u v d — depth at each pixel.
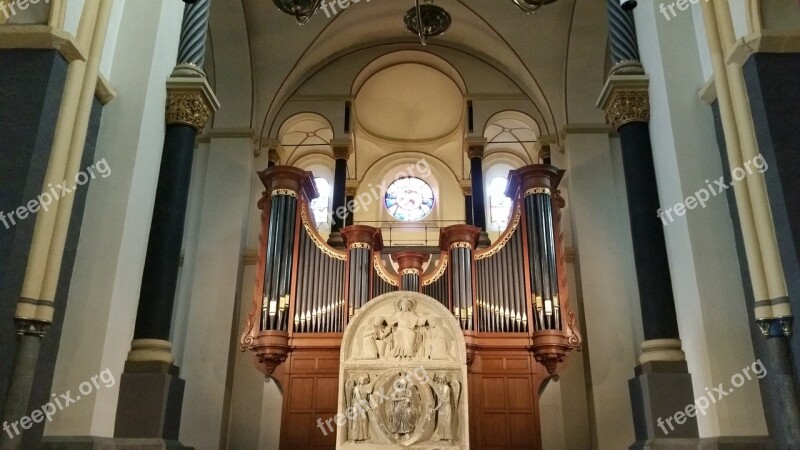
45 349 5.67
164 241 7.09
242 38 13.83
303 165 17.94
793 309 5.43
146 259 7.03
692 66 7.33
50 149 5.72
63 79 5.95
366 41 15.94
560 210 12.27
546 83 14.44
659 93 7.40
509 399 10.25
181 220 7.32
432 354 8.45
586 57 13.99
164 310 6.91
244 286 12.64
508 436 10.08
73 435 5.67
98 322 6.06
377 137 18.45
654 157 7.53
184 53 7.99
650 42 7.70
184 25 8.15
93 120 6.68
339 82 15.60
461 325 10.41
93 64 6.22
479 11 14.45
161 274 6.97
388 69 16.48
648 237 7.23
